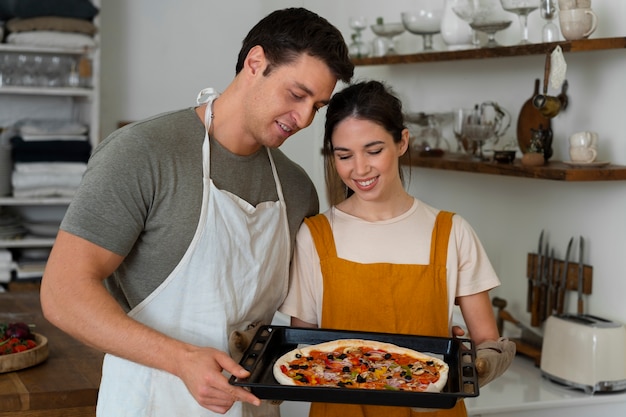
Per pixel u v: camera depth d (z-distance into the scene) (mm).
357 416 1952
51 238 4613
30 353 2412
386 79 4066
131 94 5129
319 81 1672
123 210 1666
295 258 2031
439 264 1990
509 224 3271
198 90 5246
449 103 3594
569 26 2600
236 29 5270
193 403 1800
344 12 4398
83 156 4602
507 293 3295
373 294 1985
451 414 1957
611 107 2752
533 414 2547
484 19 2977
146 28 5117
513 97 3203
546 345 2807
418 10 3443
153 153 1707
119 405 1806
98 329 1615
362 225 2023
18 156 4516
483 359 1693
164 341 1621
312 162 4668
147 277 1772
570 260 2969
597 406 2611
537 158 2766
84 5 4547
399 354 1825
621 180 2699
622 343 2668
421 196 3863
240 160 1832
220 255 1786
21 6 4430
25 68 4484
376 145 1893
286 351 1887
